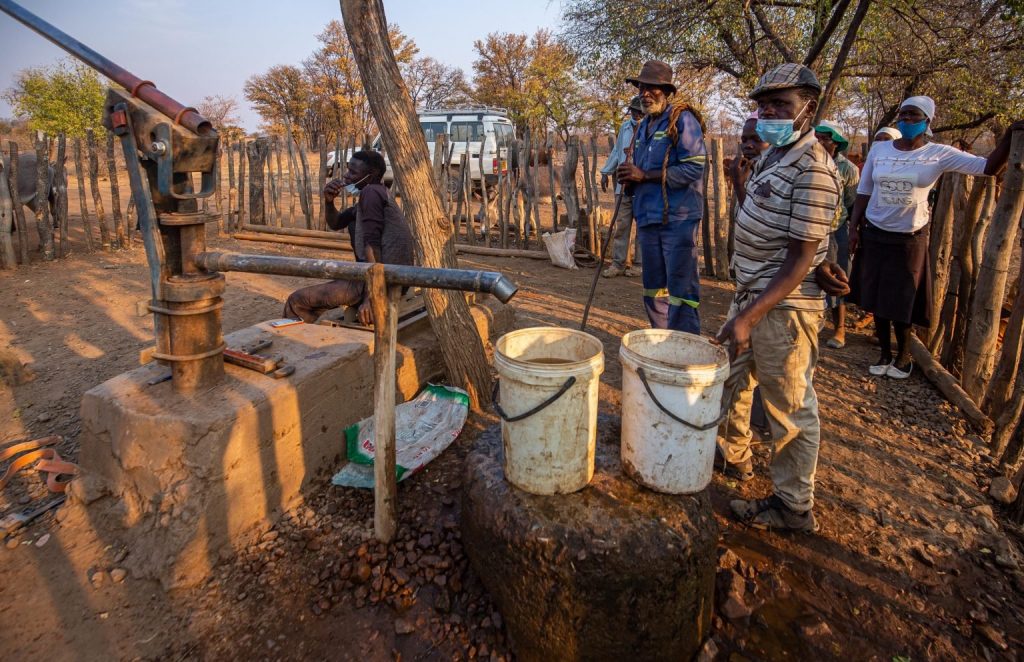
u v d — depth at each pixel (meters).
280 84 39.75
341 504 2.89
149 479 2.53
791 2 8.19
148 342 4.85
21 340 4.87
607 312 6.01
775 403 2.60
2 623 2.24
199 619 2.29
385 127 3.26
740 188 3.67
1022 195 3.61
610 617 2.02
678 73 10.43
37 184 7.16
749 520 2.87
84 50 2.45
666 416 2.09
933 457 3.49
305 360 3.07
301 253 8.60
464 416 3.46
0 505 2.89
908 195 4.06
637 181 3.93
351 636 2.26
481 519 2.22
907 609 2.46
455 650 2.22
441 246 3.48
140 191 2.41
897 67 8.46
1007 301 5.32
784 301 2.42
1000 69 8.11
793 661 2.24
